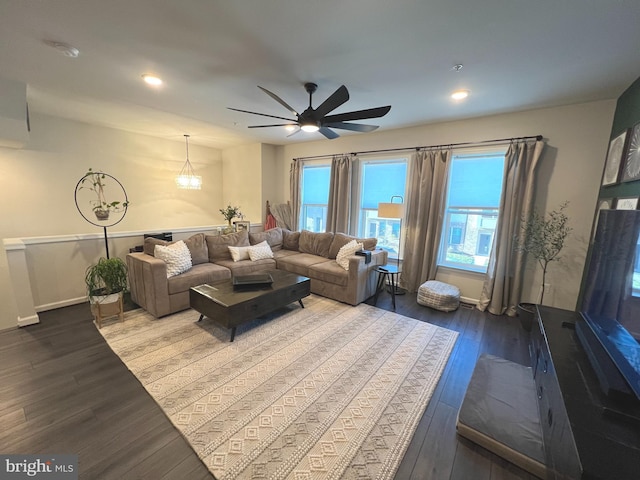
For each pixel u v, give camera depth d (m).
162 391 1.95
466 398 1.87
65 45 2.06
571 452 1.06
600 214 1.86
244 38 1.95
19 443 1.53
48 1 1.57
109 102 3.37
